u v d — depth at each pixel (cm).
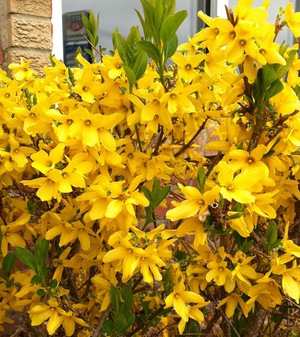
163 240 26
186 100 28
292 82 28
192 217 25
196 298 28
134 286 33
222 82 32
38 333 34
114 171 31
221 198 23
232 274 26
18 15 49
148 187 32
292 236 37
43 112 28
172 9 29
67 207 31
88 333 36
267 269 29
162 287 32
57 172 25
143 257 26
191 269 31
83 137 26
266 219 37
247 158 26
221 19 24
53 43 55
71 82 32
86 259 34
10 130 33
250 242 28
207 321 44
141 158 31
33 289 31
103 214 26
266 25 24
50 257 37
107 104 31
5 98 33
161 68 29
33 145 33
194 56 31
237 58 24
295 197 36
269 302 29
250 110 27
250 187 24
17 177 34
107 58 30
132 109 31
